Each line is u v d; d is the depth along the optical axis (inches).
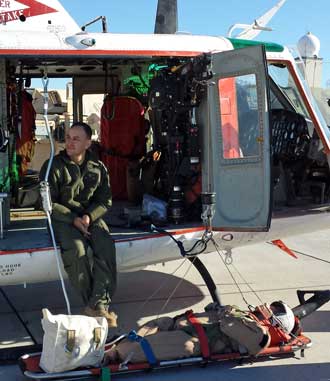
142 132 202.5
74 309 175.8
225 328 133.0
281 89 173.2
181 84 152.6
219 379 125.6
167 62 158.7
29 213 181.3
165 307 177.0
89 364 121.8
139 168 191.0
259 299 183.5
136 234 149.6
